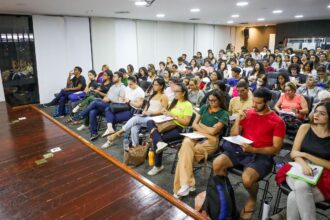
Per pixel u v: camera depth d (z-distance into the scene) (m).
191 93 4.01
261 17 8.68
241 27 12.73
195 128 2.66
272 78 5.06
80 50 7.12
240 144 2.14
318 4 6.09
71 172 2.02
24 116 3.74
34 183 1.86
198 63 7.76
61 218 1.48
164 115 3.07
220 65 6.43
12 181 1.89
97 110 4.10
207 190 1.98
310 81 3.79
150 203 1.61
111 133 3.75
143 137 3.42
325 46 10.83
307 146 1.92
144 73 6.09
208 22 9.73
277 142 2.11
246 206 2.10
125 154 3.08
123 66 8.04
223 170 2.12
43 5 5.09
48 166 2.12
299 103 3.37
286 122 3.09
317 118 1.87
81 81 5.59
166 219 1.47
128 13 6.61
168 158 3.33
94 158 2.27
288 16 8.77
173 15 7.24
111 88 4.33
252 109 2.37
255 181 1.99
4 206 1.60
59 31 6.71
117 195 1.70
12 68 6.40
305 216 1.66
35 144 2.60
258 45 13.36
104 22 7.41
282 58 7.54
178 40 9.52
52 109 6.32
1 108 4.32
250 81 4.77
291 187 1.79
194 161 2.47
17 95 6.59
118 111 3.81
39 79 6.63
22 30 6.33
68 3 4.93
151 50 8.69
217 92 2.58
